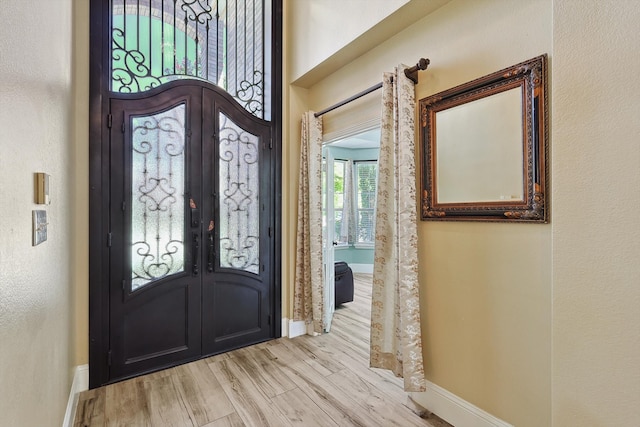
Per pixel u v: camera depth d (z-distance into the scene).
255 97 3.13
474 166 1.81
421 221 2.14
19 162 0.94
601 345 1.10
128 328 2.42
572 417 1.17
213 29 2.90
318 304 3.08
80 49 2.24
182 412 2.00
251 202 3.03
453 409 1.92
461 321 1.91
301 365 2.62
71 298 1.96
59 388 1.54
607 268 1.09
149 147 2.51
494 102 1.72
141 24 2.53
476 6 1.82
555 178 1.22
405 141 2.06
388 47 2.40
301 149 3.21
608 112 1.09
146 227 2.49
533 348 1.58
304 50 2.99
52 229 1.39
